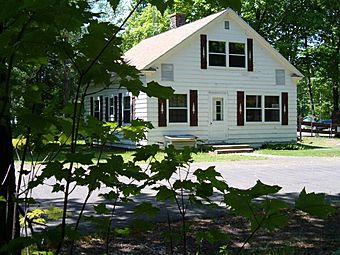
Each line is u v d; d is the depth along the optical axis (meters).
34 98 1.88
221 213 6.78
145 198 8.30
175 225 5.90
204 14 28.20
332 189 9.55
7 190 2.14
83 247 4.75
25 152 2.01
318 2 28.33
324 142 24.25
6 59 1.68
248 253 4.67
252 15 29.56
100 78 1.74
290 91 21.84
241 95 20.61
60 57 1.68
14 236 2.09
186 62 19.31
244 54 20.69
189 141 18.30
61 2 1.44
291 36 29.98
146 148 2.37
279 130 21.53
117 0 1.64
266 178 11.40
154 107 18.50
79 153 1.69
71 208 7.19
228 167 13.76
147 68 18.25
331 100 46.69
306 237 5.36
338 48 30.53
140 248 4.82
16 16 1.50
